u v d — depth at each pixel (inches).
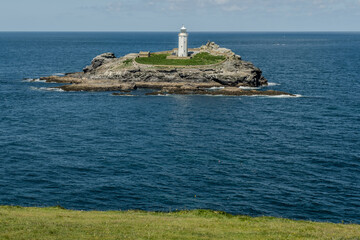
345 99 5506.9
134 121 4313.5
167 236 1398.9
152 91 6220.5
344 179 2701.8
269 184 2608.3
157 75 6584.6
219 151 3272.6
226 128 4030.5
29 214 1695.4
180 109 4943.4
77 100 5452.8
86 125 4111.7
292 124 4183.1
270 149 3331.7
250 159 3080.7
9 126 4030.5
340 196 2438.5
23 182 2603.3
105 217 1694.1
